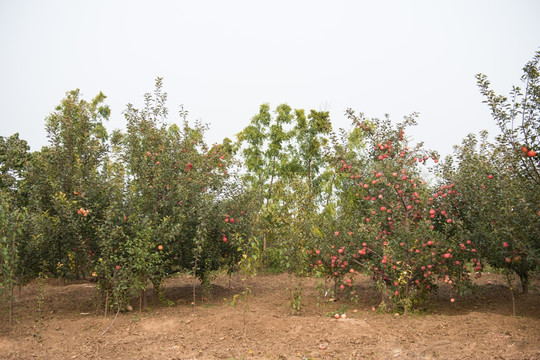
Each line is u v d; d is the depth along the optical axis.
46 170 9.00
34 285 11.64
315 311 8.01
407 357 5.25
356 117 8.52
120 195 8.00
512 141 6.36
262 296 10.01
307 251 8.02
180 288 11.44
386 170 7.68
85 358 5.48
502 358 4.97
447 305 8.58
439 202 8.35
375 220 8.05
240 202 9.84
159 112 9.23
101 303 8.17
